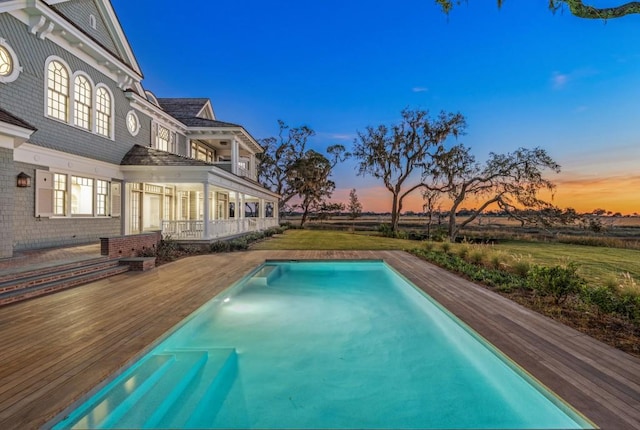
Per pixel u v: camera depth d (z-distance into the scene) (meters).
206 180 14.18
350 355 5.10
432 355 5.08
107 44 13.85
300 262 11.70
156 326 4.62
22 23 9.62
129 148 14.84
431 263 11.05
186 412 3.38
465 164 27.73
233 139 20.39
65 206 11.17
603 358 3.63
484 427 3.32
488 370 4.05
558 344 4.03
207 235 14.14
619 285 6.18
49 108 10.59
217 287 7.16
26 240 9.81
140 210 15.88
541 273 6.55
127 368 3.48
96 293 6.58
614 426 2.45
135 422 2.89
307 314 7.15
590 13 5.14
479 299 6.29
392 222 32.06
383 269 11.64
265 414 3.57
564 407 2.75
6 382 3.03
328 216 43.91
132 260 9.20
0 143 7.30
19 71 9.53
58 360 3.51
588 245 20.56
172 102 23.64
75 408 2.74
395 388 4.09
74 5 12.02
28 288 6.34
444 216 32.06
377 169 32.28
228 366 4.48
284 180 40.94
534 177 24.91
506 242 23.11
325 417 3.54
